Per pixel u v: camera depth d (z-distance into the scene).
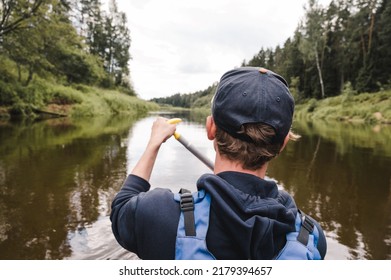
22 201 3.84
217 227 0.76
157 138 1.00
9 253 2.66
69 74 31.66
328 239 3.06
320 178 5.16
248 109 0.81
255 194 0.81
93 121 16.89
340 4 38.97
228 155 0.85
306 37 35.84
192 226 0.77
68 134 10.05
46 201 3.84
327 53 37.41
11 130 10.72
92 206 3.71
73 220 3.31
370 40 31.89
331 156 7.13
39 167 5.47
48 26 16.62
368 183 4.92
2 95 16.55
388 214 3.68
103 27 50.72
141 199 0.83
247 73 0.87
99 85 41.97
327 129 15.23
